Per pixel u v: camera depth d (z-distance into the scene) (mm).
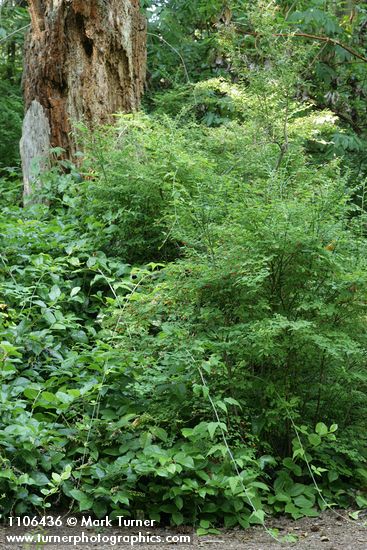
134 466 4395
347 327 4988
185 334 4883
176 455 4449
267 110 7301
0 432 4359
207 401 4934
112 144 7547
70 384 5203
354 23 11438
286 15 10305
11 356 5355
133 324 5113
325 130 7965
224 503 4508
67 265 6492
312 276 4863
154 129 7637
